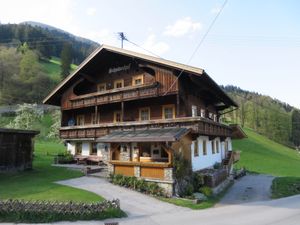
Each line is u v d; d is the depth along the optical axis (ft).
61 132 98.94
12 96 236.43
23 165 76.79
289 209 51.98
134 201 51.13
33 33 390.63
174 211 46.96
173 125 68.33
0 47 293.64
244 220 41.86
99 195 51.88
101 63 93.40
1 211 38.86
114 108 93.04
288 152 252.83
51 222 38.17
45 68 307.99
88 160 92.38
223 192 72.33
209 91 88.33
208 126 73.51
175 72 73.46
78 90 100.63
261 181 96.53
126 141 62.44
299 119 349.61
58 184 59.93
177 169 58.34
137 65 86.69
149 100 84.12
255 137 274.98
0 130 69.62
